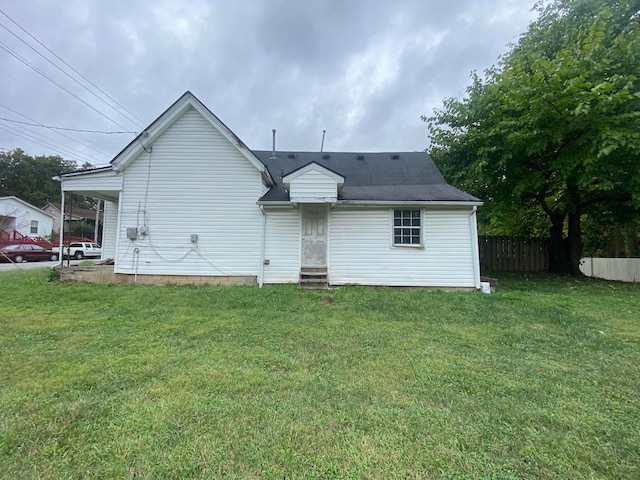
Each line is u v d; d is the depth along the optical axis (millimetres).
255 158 9758
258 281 9758
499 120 11117
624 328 5340
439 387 3129
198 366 3617
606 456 2129
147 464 2014
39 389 3025
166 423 2463
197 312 6328
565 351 4242
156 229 9914
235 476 1919
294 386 3123
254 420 2510
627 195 11469
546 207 13570
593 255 19328
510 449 2189
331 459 2074
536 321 5785
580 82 8531
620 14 10477
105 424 2453
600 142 8820
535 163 11734
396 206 9547
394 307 6781
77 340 4555
